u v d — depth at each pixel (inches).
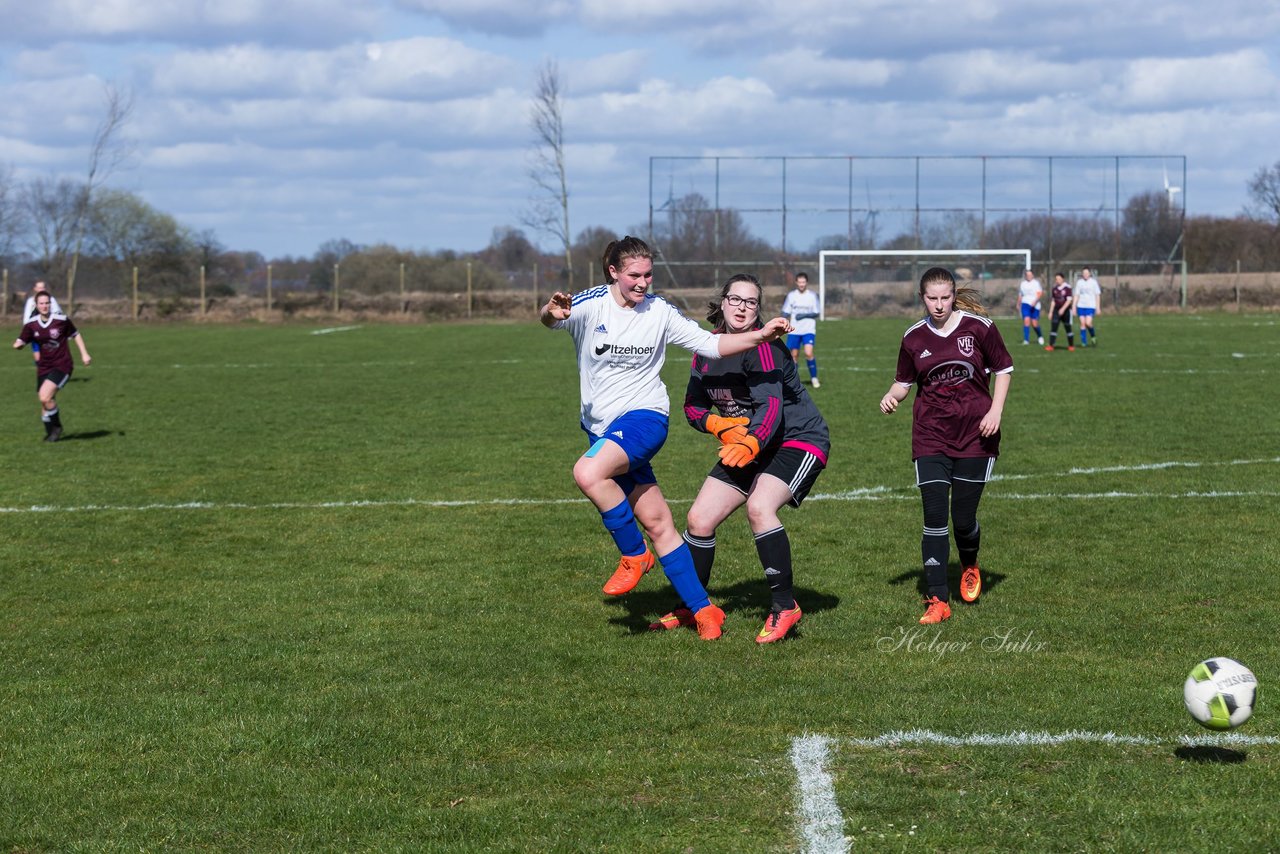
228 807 251.4
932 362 398.6
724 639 371.2
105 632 388.2
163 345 1955.0
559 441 818.2
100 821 245.8
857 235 2903.5
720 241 2913.4
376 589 439.5
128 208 3412.9
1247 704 258.8
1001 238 2925.7
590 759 273.4
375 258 3430.1
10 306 2930.6
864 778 260.2
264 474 698.8
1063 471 665.6
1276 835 229.1
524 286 3253.0
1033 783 255.8
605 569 466.0
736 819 241.6
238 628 391.2
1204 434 801.6
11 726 300.8
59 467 733.3
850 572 455.5
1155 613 393.1
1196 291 2933.1
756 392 360.5
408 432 872.3
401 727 296.5
